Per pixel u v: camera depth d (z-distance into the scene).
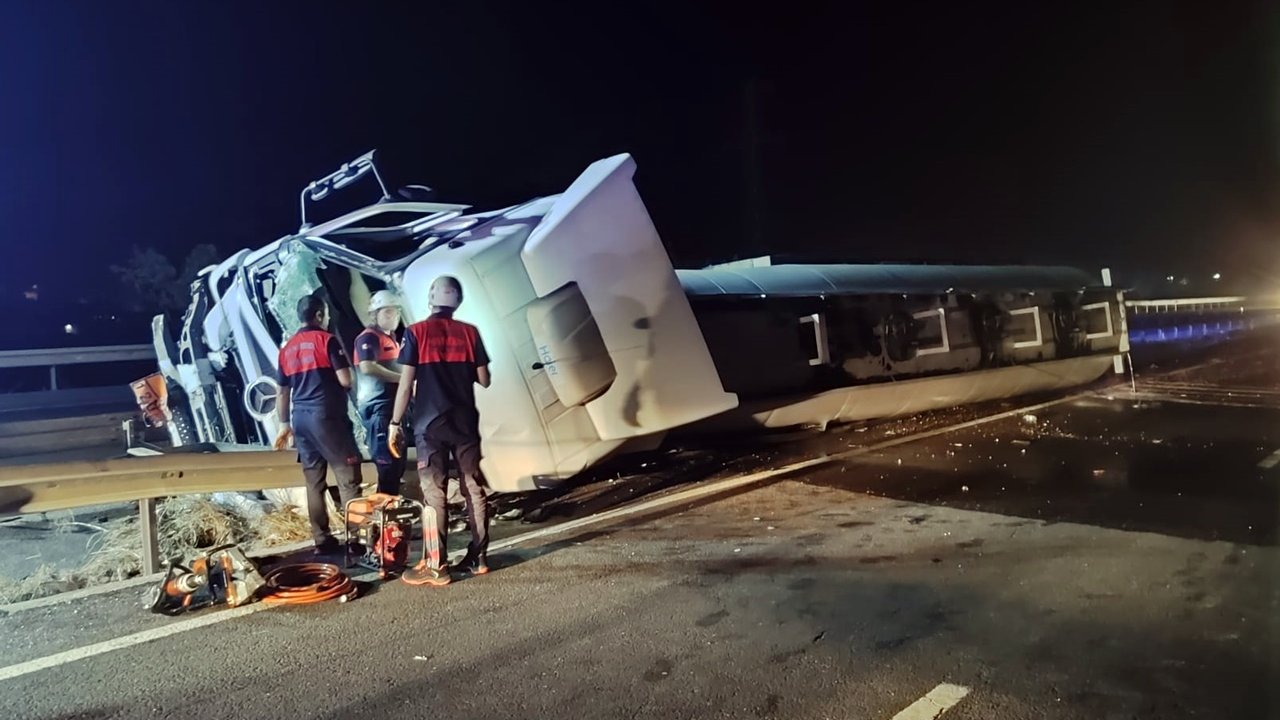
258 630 4.36
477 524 5.28
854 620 4.41
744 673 3.79
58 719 3.41
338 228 8.20
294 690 3.67
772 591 4.88
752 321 9.12
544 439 6.77
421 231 7.85
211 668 3.90
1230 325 28.48
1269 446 8.62
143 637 4.27
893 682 3.68
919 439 9.76
